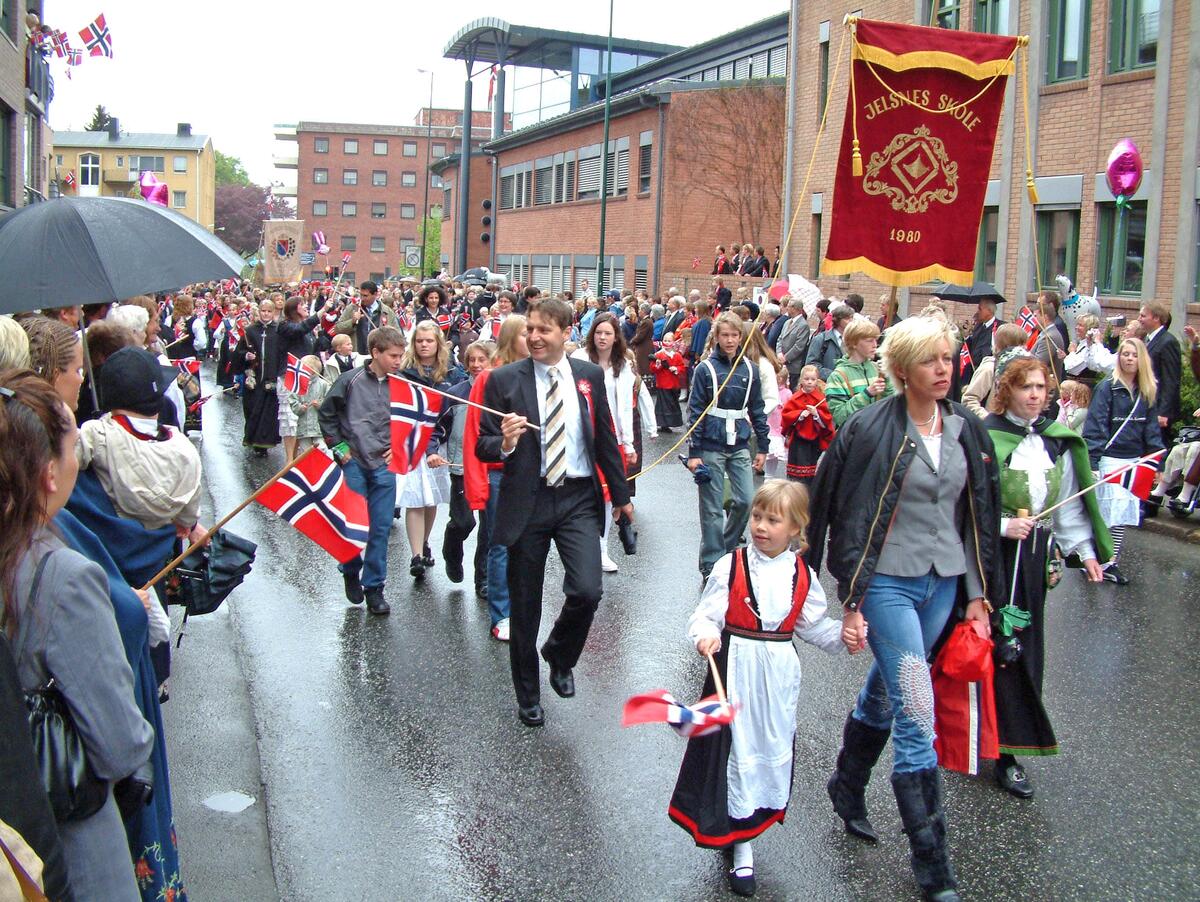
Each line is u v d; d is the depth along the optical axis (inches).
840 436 176.4
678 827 191.0
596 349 347.9
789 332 645.3
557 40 2022.6
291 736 227.3
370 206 3983.8
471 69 2217.0
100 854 112.0
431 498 345.7
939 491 173.0
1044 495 205.5
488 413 231.1
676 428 706.8
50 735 107.5
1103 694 257.3
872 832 187.8
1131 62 676.1
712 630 173.2
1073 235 729.0
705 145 1408.7
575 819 193.6
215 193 4372.5
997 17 791.7
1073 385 415.2
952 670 175.2
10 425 105.9
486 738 227.3
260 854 180.2
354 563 313.6
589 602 230.2
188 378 394.9
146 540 161.5
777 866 178.7
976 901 168.9
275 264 1263.5
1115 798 204.7
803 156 1027.9
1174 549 406.6
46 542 111.2
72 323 246.1
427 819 193.0
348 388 305.1
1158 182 651.5
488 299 1059.9
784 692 171.8
